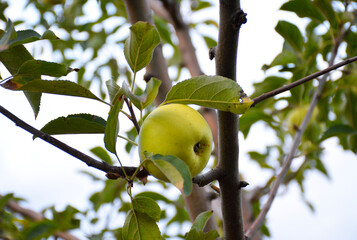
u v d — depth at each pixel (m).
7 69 1.66
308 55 2.76
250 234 2.06
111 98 1.52
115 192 3.29
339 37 2.68
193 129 1.43
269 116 3.00
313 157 3.13
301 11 2.61
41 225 2.47
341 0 2.66
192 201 2.26
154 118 1.45
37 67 1.46
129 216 1.61
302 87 2.79
